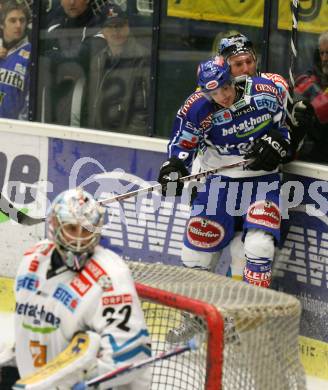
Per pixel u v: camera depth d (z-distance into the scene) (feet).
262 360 33.94
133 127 54.08
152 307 40.32
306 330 47.52
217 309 32.63
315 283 46.96
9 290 56.34
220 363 32.32
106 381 29.76
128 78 53.83
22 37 56.03
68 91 55.62
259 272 46.60
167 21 52.24
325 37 46.65
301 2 47.55
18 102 56.95
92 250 30.58
